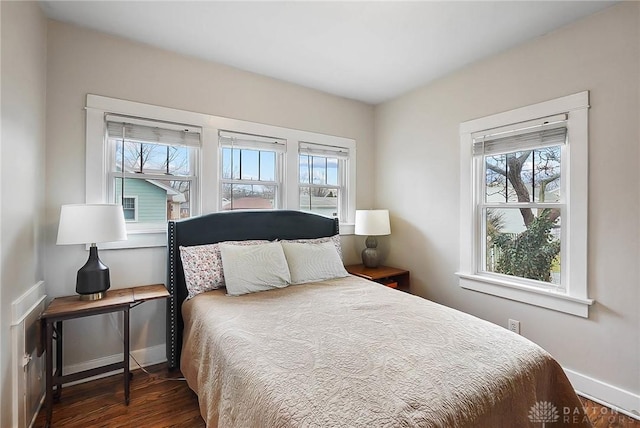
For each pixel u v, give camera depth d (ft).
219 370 4.82
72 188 7.04
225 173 9.25
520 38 7.49
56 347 6.71
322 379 3.74
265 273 7.75
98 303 6.31
